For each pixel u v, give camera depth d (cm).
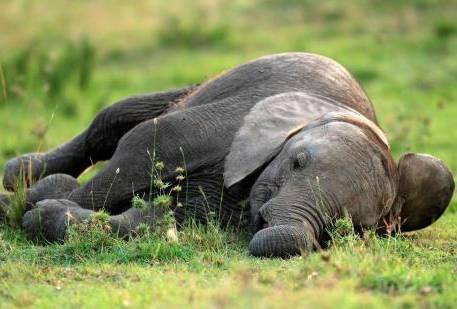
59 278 1030
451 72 2894
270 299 864
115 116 1456
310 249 1082
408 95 2636
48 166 1503
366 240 1091
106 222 1170
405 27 3397
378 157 1162
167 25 3519
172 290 939
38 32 3581
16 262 1098
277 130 1224
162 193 1272
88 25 3697
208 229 1211
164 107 1455
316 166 1133
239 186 1227
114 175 1288
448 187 1259
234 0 3869
